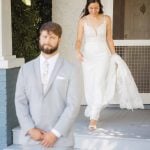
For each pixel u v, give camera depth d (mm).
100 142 4242
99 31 4559
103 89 4516
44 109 2666
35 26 5855
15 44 5266
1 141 4445
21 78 2736
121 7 5984
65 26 6062
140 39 6012
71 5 6027
